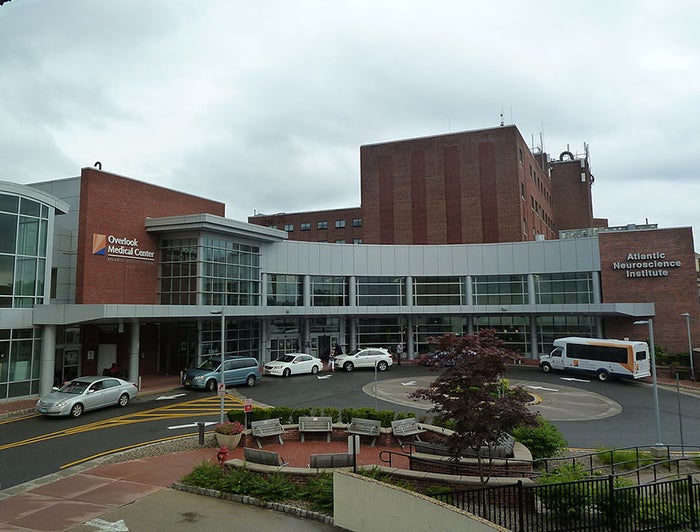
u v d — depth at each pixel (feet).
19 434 61.98
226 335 118.93
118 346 107.65
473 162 183.32
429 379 110.73
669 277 130.11
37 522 35.63
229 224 113.80
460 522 29.40
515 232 175.22
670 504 36.22
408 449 56.65
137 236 109.50
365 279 147.95
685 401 89.76
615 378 111.34
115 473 47.01
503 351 40.81
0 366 78.23
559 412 80.12
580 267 138.92
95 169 101.24
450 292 149.38
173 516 36.94
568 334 140.67
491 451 43.52
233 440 55.72
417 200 189.06
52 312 81.97
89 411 75.56
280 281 134.92
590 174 258.16
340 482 35.81
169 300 112.16
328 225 260.42
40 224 87.40
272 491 40.32
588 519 35.70
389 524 32.96
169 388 96.58
